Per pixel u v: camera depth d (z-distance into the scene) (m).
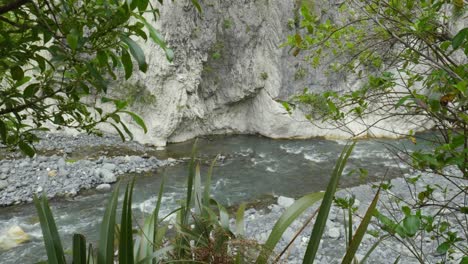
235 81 13.80
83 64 1.34
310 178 9.53
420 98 1.70
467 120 1.44
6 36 1.13
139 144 12.07
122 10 1.05
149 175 9.56
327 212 0.89
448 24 2.03
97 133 1.61
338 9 3.21
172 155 11.32
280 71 13.80
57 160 9.90
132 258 0.90
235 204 7.93
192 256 1.19
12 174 8.96
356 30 2.92
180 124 12.95
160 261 1.25
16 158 9.79
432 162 1.61
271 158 11.21
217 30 13.36
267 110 13.72
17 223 6.93
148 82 11.99
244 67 13.72
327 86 13.41
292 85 13.85
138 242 1.21
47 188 8.45
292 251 5.13
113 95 11.77
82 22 1.11
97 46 1.15
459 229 4.52
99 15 1.12
